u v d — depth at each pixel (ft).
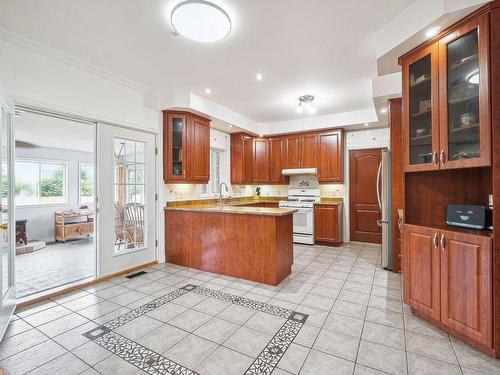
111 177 10.70
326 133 16.74
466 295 5.91
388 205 11.55
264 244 10.00
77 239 20.49
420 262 7.05
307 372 5.23
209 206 13.64
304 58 8.98
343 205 17.35
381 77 10.44
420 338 6.33
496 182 5.37
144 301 8.47
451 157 6.23
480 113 5.56
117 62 9.32
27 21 6.95
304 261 12.91
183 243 12.22
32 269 12.28
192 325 7.00
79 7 6.36
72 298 8.71
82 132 15.85
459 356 5.64
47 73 8.51
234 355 5.76
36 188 20.25
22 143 18.93
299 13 6.59
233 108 14.67
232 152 17.74
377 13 6.65
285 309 7.89
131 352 5.88
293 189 18.78
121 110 10.84
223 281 10.28
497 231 5.40
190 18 6.37
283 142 18.16
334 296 8.81
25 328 6.88
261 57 8.93
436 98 6.47
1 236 6.52
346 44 8.09
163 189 12.80
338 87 11.56
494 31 5.32
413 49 6.96
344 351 5.88
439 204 7.53
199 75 10.41
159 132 12.53
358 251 14.88
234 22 6.94
